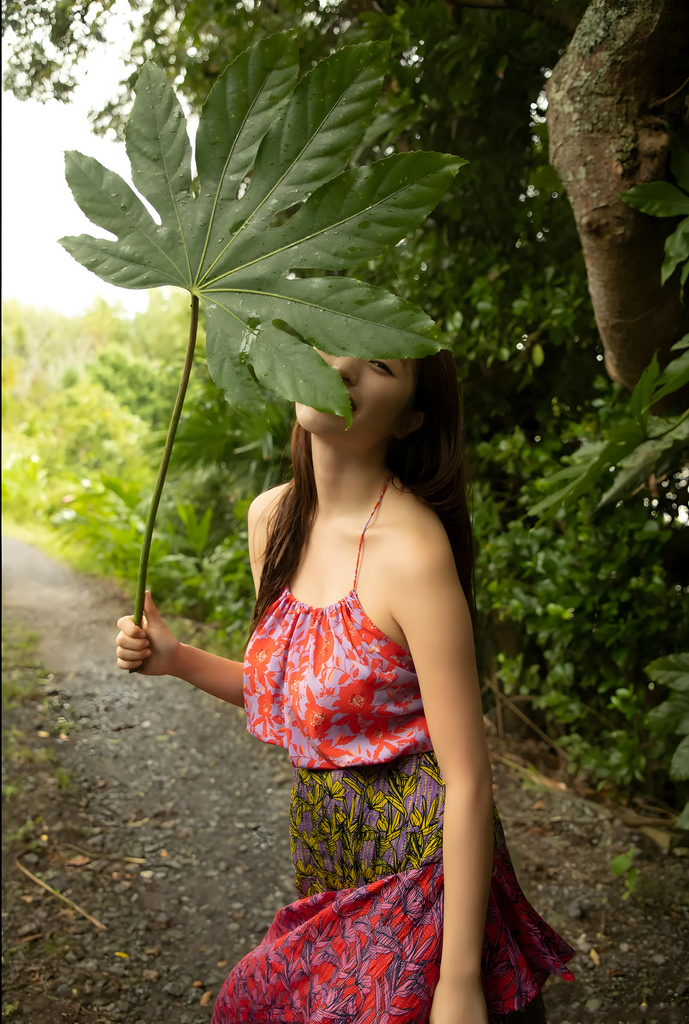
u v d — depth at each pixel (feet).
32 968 6.93
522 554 9.83
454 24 8.48
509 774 10.43
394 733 3.76
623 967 6.91
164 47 8.40
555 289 9.68
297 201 3.13
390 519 3.79
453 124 9.63
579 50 5.51
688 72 5.35
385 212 3.00
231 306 3.25
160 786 10.59
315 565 3.99
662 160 5.50
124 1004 6.58
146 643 4.55
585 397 10.41
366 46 3.03
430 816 3.63
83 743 11.69
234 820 9.80
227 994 3.90
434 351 2.92
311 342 3.05
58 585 20.06
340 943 3.59
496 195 9.94
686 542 9.08
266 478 15.16
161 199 3.39
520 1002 3.64
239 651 14.64
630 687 9.01
